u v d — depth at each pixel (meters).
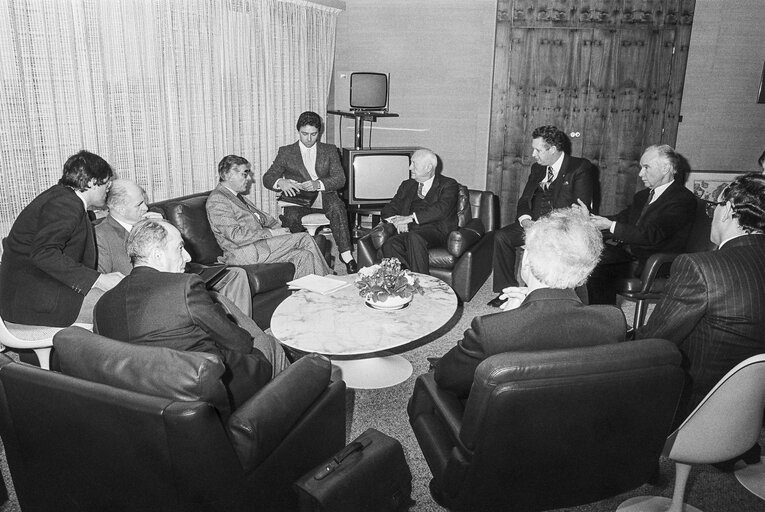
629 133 5.71
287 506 1.93
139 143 4.03
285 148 5.05
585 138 5.78
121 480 1.63
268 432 1.73
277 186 4.93
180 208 3.74
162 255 2.06
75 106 3.49
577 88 5.67
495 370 1.53
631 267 3.72
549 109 5.75
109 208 3.21
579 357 1.56
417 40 5.93
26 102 3.23
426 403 2.09
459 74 5.93
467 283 4.24
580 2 5.49
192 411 1.46
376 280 2.96
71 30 3.41
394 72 6.06
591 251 1.69
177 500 1.59
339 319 2.87
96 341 1.71
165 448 1.50
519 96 5.75
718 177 5.52
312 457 2.04
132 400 1.51
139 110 3.98
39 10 3.23
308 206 5.05
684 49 5.48
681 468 2.01
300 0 5.25
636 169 5.78
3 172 3.19
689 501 2.26
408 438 2.65
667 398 1.65
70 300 2.79
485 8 5.71
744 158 5.77
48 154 3.38
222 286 3.38
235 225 3.87
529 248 1.75
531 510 1.81
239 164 3.92
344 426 2.24
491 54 5.80
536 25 5.57
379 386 3.09
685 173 5.57
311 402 1.99
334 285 3.28
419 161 4.51
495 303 4.29
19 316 2.80
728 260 1.88
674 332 1.92
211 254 3.89
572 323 1.68
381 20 5.96
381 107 5.59
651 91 5.60
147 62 3.98
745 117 5.66
